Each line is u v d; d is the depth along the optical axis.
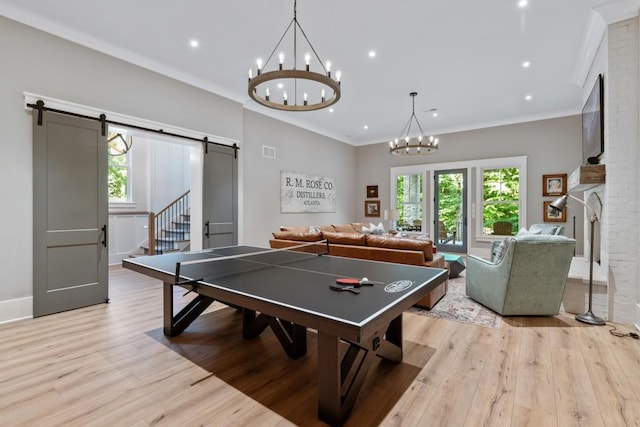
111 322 3.09
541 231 5.11
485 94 5.28
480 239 7.12
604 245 3.38
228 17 3.18
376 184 8.67
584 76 4.34
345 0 2.90
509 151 6.76
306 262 2.73
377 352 2.10
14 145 3.07
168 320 2.75
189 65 4.21
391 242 3.64
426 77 4.60
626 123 3.02
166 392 1.94
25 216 3.14
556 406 1.79
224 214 5.06
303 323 1.48
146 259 2.88
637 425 1.63
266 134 6.19
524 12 3.11
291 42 3.66
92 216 3.57
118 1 2.93
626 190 3.03
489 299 3.42
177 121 4.43
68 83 3.41
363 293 1.76
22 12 3.06
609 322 3.09
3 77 3.01
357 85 4.89
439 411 1.75
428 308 3.43
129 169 6.94
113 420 1.68
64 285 3.39
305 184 7.16
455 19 3.21
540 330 2.88
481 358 2.37
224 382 2.05
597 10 3.03
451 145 7.48
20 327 2.94
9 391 1.94
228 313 3.38
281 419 1.69
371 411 1.76
